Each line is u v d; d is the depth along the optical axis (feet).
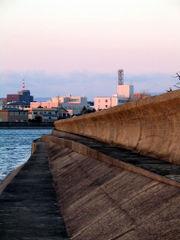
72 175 64.28
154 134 54.29
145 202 32.27
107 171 50.47
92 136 120.78
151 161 46.96
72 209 42.39
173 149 45.93
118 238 29.17
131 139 67.21
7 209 44.86
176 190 30.89
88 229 34.01
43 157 119.65
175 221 26.40
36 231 36.14
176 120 45.24
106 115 84.58
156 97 48.16
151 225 27.94
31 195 53.21
